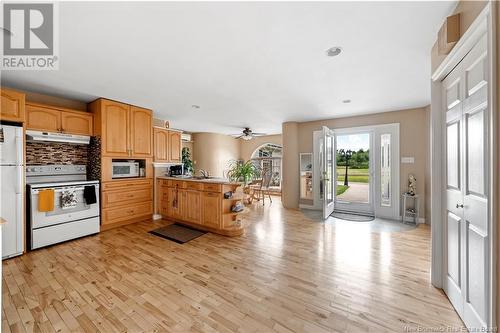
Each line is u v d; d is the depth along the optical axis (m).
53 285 2.06
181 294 1.93
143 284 2.09
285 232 3.69
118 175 3.93
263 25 1.76
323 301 1.83
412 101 3.80
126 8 1.55
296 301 1.84
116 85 3.06
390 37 1.92
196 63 2.41
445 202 1.89
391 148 4.50
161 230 3.75
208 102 3.90
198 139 8.01
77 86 3.09
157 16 1.64
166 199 4.32
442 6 1.54
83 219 3.35
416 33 1.85
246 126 6.36
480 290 1.35
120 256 2.71
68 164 3.66
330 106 4.14
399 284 2.08
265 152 8.78
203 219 3.71
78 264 2.50
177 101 3.83
